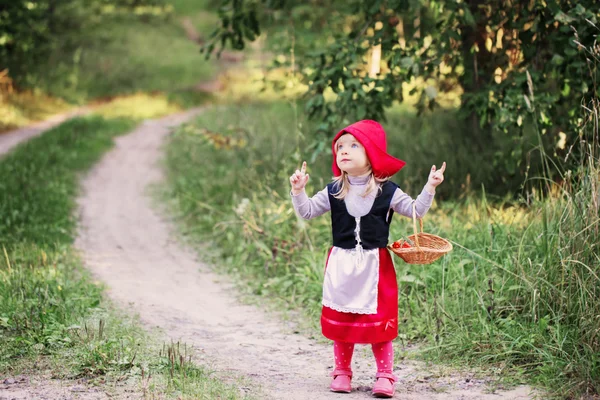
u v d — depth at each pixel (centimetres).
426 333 539
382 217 432
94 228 1078
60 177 1388
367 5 877
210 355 525
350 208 432
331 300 434
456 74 924
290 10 1097
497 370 461
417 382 457
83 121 2170
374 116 840
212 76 3428
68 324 541
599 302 458
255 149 1185
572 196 521
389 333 429
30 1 2486
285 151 1177
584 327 456
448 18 851
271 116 1755
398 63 812
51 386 428
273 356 535
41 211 1063
